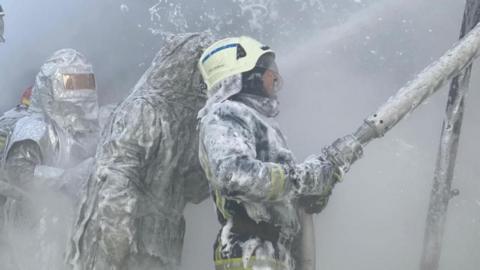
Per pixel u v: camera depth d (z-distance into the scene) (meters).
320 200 3.29
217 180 3.11
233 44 3.31
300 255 3.34
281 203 3.23
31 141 4.59
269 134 3.23
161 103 3.83
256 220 3.21
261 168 3.07
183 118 3.86
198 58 3.87
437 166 3.76
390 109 3.26
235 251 3.22
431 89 3.30
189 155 3.88
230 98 3.28
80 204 3.81
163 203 3.82
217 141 3.13
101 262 3.70
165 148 3.81
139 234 3.74
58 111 4.79
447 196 3.75
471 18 3.72
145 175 3.80
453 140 3.75
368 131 3.25
